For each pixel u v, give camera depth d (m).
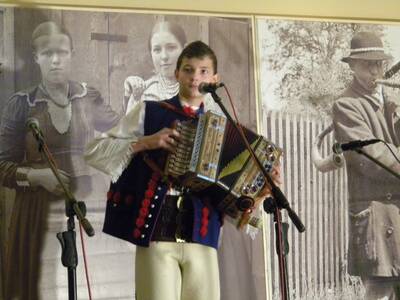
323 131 4.05
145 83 3.76
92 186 3.63
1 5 3.56
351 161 4.09
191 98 3.00
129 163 2.93
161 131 2.82
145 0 3.80
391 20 4.25
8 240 3.48
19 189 3.52
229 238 3.79
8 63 3.55
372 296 4.05
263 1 4.03
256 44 3.97
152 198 2.84
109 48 3.71
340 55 4.13
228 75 3.89
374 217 4.09
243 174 2.88
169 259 2.86
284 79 4.00
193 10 3.88
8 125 3.53
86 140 3.63
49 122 3.59
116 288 3.63
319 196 4.02
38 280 3.51
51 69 3.61
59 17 3.65
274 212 2.78
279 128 3.96
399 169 4.14
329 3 4.16
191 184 2.84
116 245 3.65
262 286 3.84
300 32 4.06
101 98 3.68
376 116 4.14
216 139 2.82
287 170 3.96
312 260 3.97
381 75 4.18
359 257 4.05
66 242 2.87
